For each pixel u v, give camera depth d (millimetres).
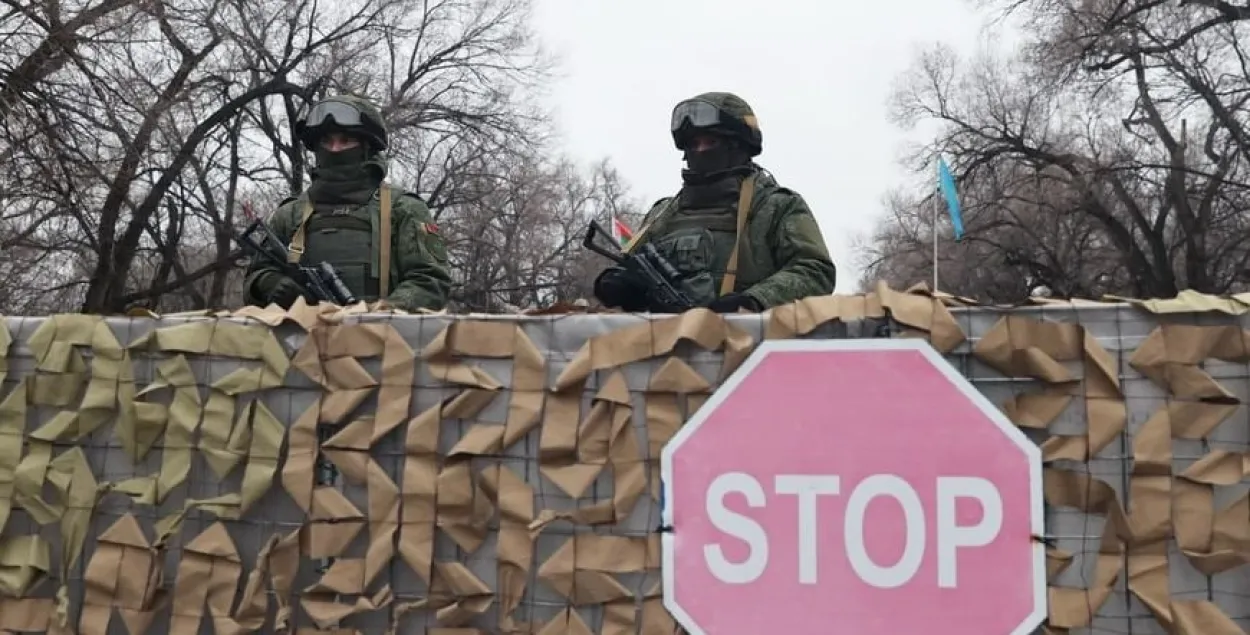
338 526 2287
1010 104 25250
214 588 2330
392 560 2281
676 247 3602
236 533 2367
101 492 2398
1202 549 2041
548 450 2244
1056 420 2119
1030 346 2127
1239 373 2084
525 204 29266
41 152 11516
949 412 2135
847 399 2178
